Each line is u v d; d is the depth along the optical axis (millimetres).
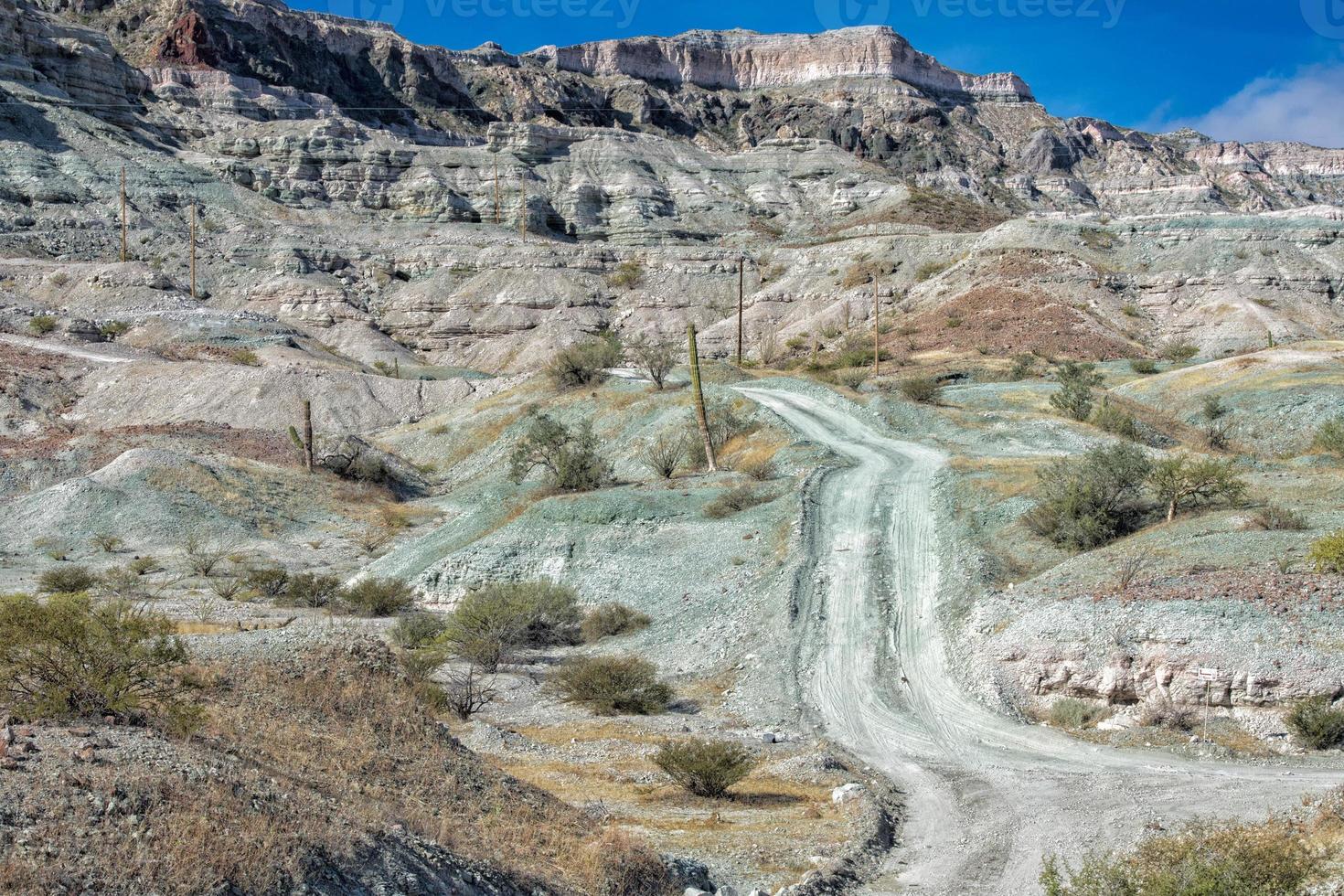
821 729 31984
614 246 169000
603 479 61062
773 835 21500
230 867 12609
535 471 73250
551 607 44250
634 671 35344
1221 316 115500
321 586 52250
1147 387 78562
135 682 17484
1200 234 134625
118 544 63031
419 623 41938
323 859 13469
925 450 60438
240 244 157125
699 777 24875
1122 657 31469
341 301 144875
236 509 67750
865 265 143375
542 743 29812
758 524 49469
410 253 159375
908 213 190875
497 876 15430
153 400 96312
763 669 37469
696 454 64938
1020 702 32875
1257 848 16547
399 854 14414
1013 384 82250
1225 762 27219
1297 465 59625
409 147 193125
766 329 136375
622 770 26953
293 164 182750
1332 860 17297
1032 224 141500
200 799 13641
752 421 67938
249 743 17172
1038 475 47781
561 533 51531
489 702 35031
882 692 34594
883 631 38750
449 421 88625
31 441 81500
